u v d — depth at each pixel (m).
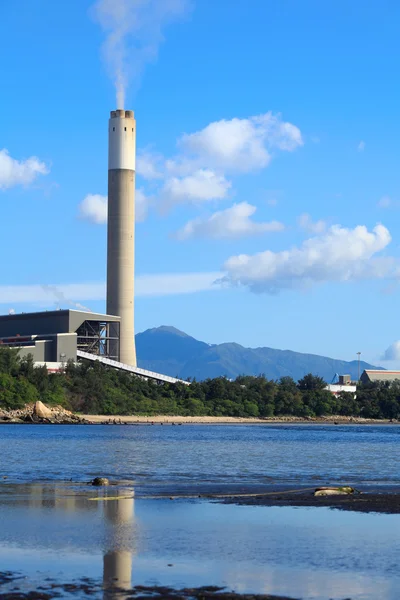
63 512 39.38
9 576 25.50
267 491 50.41
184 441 132.00
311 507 41.72
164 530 34.28
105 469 68.31
